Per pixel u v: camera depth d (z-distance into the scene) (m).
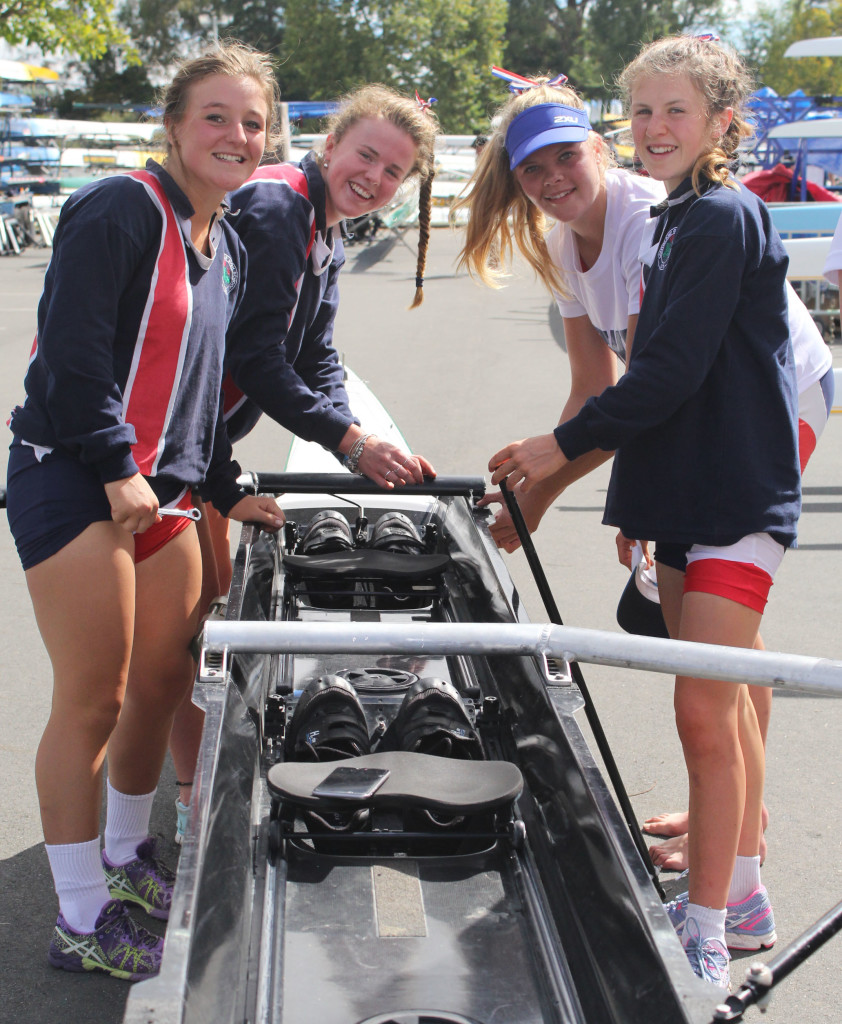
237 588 2.49
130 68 61.94
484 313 14.78
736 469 2.19
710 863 2.16
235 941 1.64
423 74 49.62
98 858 2.32
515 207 2.89
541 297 16.47
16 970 2.38
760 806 2.39
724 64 2.25
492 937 1.80
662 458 2.25
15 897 2.65
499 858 2.01
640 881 1.58
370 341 12.30
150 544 2.35
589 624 4.44
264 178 2.76
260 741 2.26
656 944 1.47
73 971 2.36
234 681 2.15
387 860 1.98
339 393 3.38
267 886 1.87
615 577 5.01
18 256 21.48
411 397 9.04
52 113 56.97
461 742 2.18
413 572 2.89
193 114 2.15
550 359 11.04
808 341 2.56
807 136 13.85
